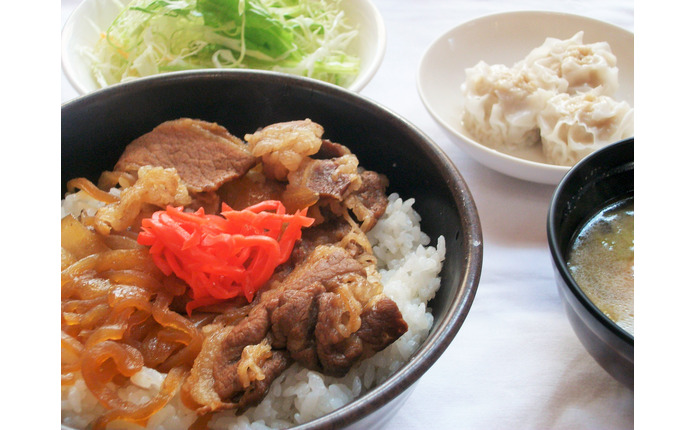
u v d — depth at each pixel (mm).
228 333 248
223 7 367
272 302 248
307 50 390
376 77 399
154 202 275
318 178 285
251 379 240
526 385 280
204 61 372
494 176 351
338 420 216
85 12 377
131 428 242
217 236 257
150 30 370
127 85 292
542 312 302
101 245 270
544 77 371
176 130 297
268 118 312
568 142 351
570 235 287
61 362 245
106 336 246
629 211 294
